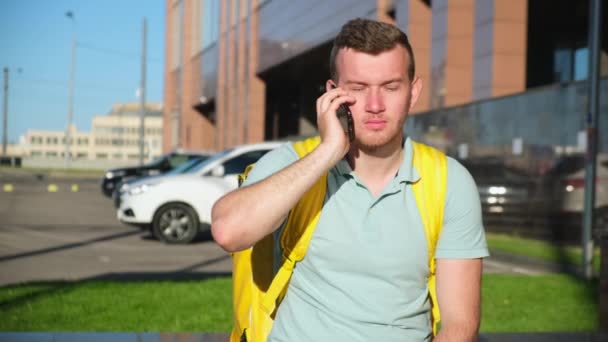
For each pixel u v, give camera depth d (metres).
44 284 7.23
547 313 6.07
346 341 2.17
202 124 59.12
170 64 66.06
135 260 10.06
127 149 171.12
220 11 49.19
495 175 12.90
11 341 4.29
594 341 4.66
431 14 19.89
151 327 5.38
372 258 2.15
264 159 2.28
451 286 2.23
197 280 7.64
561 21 22.00
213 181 12.43
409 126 16.19
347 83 2.13
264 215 1.96
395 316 2.18
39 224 15.60
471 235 2.23
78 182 44.66
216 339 4.41
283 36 35.78
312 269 2.20
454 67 18.80
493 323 5.68
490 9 17.62
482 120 13.34
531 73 22.64
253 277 2.30
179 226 12.30
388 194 2.17
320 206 2.17
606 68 21.81
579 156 10.92
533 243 11.78
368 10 24.94
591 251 8.57
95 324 5.44
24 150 170.88
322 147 2.02
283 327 2.23
